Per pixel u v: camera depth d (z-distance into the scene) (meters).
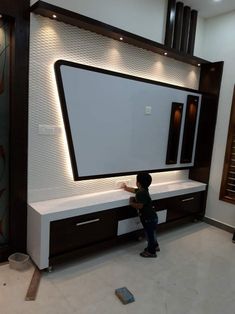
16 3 2.19
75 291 2.15
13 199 2.44
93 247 2.65
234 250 3.09
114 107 2.91
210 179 3.87
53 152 2.62
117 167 3.06
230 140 3.61
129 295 2.09
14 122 2.33
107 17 2.77
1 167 2.42
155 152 3.44
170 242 3.21
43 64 2.43
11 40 2.27
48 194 2.65
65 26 2.49
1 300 1.99
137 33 3.04
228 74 3.61
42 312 1.89
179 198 3.51
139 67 3.13
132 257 2.77
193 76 3.81
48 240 2.32
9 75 2.34
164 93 3.37
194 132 3.88
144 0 3.04
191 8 3.49
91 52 2.70
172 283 2.36
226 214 3.68
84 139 2.72
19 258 2.50
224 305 2.12
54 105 2.55
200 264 2.73
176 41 3.36
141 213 2.79
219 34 3.67
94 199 2.75
